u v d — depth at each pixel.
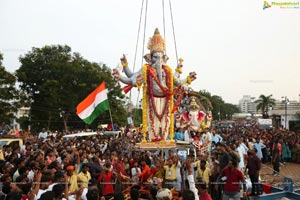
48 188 8.14
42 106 50.59
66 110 51.00
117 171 11.69
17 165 10.88
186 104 26.66
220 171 11.08
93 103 16.41
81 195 8.24
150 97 17.89
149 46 18.53
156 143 16.88
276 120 65.62
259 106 104.12
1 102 43.06
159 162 12.43
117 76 17.77
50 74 50.84
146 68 17.75
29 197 7.55
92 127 56.28
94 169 11.35
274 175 16.88
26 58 52.19
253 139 22.50
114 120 55.69
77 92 51.44
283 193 12.66
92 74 51.88
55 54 52.72
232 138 23.64
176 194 10.48
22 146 18.83
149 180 11.59
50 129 53.28
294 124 53.16
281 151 22.22
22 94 46.19
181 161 12.94
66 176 8.77
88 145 17.70
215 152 12.90
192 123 24.47
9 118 45.03
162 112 17.94
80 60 53.88
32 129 53.12
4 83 42.62
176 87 18.86
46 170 9.47
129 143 20.64
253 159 12.41
